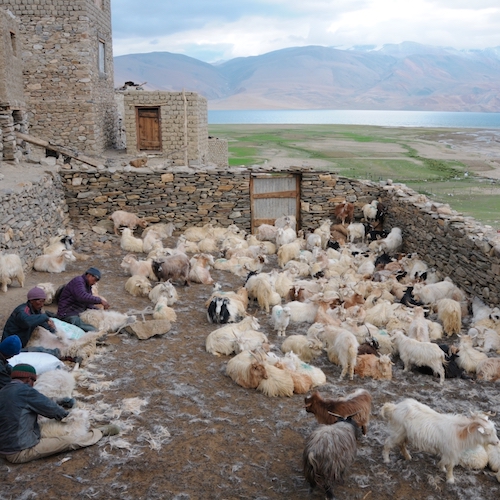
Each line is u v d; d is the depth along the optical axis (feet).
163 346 28.60
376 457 19.71
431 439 18.33
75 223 57.16
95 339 26.43
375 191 59.88
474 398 24.17
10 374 19.57
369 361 26.20
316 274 42.86
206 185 57.98
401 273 42.68
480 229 38.50
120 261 46.57
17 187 41.70
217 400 23.22
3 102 56.44
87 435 19.44
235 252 47.09
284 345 28.58
